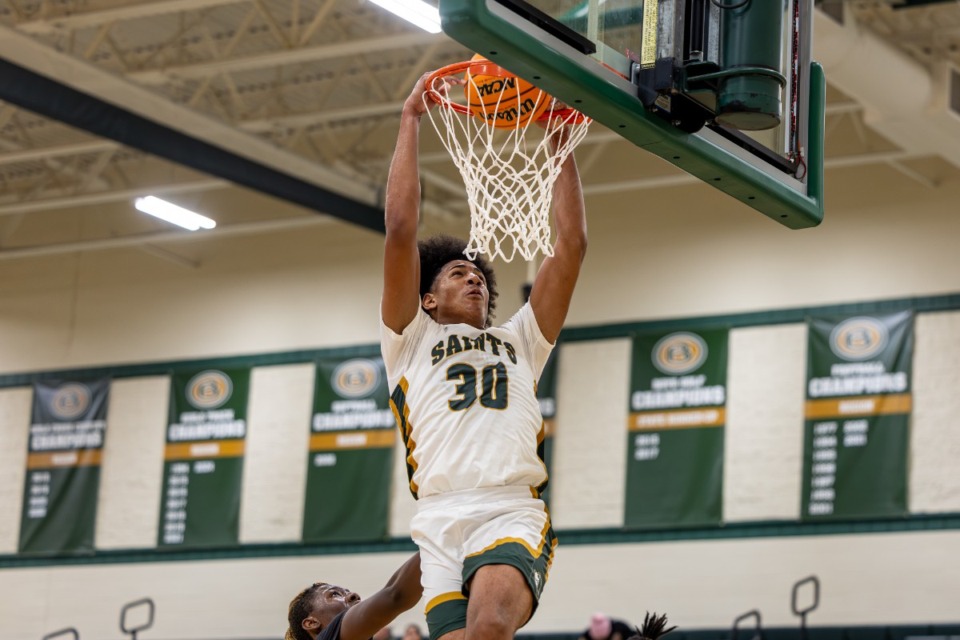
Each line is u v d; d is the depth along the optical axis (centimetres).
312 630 502
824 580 1491
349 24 1585
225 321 1894
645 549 1584
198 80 1703
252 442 1836
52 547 1914
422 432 405
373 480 1750
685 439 1596
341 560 1744
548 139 464
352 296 1828
